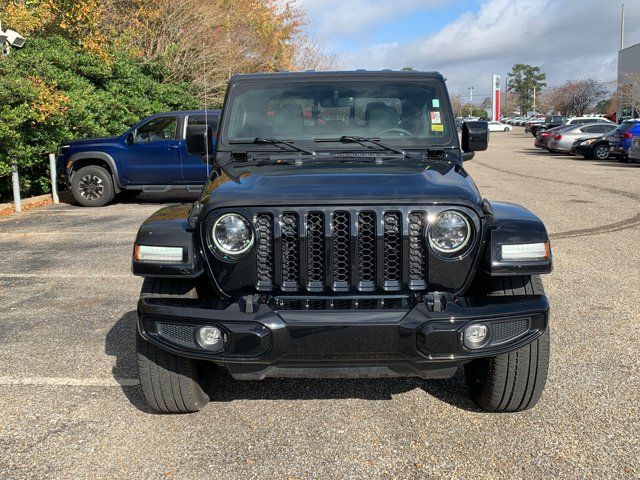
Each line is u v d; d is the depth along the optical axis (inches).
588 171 772.6
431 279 127.0
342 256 127.0
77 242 354.6
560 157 1067.9
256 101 175.9
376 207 125.2
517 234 127.1
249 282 127.5
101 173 498.9
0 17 591.8
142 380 140.6
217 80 965.8
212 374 160.7
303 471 125.0
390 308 123.3
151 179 498.0
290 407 153.4
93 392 161.5
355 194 126.2
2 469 126.1
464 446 133.4
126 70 719.1
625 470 122.4
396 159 160.7
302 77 176.9
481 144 176.2
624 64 2198.6
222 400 157.5
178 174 494.0
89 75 665.0
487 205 135.6
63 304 237.6
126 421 146.2
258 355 122.5
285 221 126.3
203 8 946.1
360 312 121.8
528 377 136.6
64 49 649.0
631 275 265.1
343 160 158.6
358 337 120.9
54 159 521.7
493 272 125.3
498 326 125.7
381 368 127.0
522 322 127.0
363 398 158.1
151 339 129.3
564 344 188.4
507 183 636.7
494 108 3855.8
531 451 130.5
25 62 514.3
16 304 238.1
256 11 1116.5
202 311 124.6
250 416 148.8
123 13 879.7
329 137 172.2
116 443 136.3
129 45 800.3
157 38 921.5
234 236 125.8
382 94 174.7
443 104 175.0
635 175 709.3
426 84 176.4
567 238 346.3
